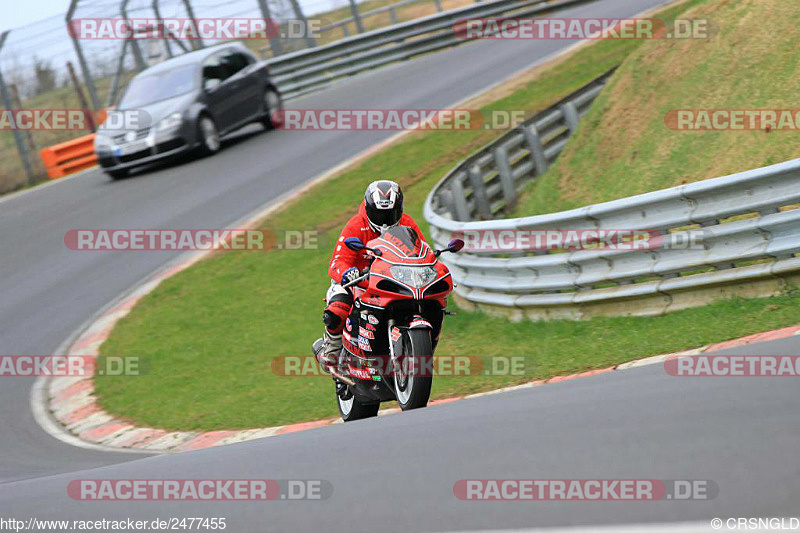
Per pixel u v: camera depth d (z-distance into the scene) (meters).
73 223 58.47
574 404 16.16
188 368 37.69
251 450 18.86
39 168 79.06
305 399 32.34
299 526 11.25
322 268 46.34
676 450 11.51
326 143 66.12
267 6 88.75
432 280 22.33
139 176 66.69
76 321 44.22
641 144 40.94
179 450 28.59
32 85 80.06
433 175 56.09
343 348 24.91
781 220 25.02
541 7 94.00
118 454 28.84
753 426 12.02
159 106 65.19
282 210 53.94
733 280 26.38
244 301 44.28
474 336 35.16
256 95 71.12
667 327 27.11
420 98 72.44
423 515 10.66
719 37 40.16
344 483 13.05
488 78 73.56
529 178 52.06
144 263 50.31
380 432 17.33
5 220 63.16
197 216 55.53
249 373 36.28
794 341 19.12
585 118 46.28
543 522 9.73
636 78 44.19
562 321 32.25
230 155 66.81
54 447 30.81
